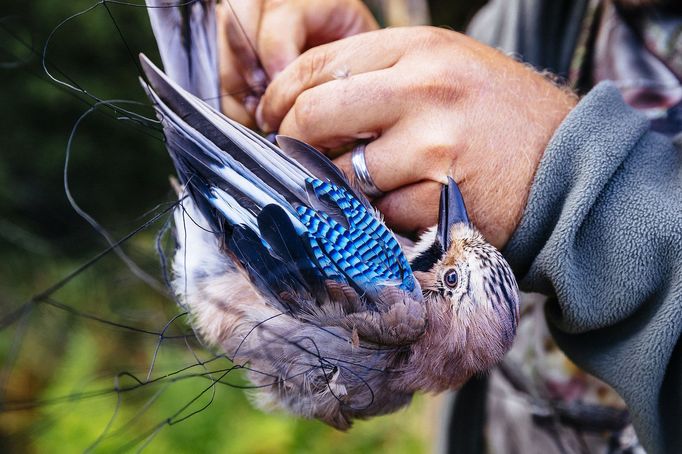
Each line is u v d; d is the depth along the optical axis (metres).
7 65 0.75
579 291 0.73
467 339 0.75
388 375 0.75
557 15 0.85
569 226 0.73
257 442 1.33
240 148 0.73
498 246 0.75
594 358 0.75
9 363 0.69
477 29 0.91
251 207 0.73
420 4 0.99
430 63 0.73
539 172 0.73
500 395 0.88
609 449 0.85
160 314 0.80
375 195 0.75
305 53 0.75
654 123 0.81
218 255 0.75
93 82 1.64
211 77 0.76
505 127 0.74
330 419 0.77
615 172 0.74
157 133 0.78
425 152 0.73
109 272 1.00
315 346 0.74
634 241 0.73
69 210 1.55
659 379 0.73
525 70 0.76
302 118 0.74
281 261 0.73
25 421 1.30
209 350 0.75
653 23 0.81
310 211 0.73
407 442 1.37
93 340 1.23
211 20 0.76
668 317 0.72
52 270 1.38
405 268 0.74
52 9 1.55
